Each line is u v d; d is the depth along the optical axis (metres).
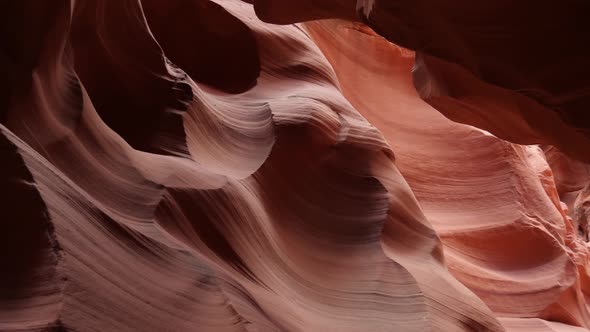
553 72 3.91
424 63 5.43
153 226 3.55
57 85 3.54
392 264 4.89
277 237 4.67
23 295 2.52
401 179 5.94
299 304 4.33
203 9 6.43
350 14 5.71
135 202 3.67
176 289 3.20
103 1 4.66
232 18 6.48
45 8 3.18
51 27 3.25
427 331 4.38
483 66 4.27
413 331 4.38
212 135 5.08
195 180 4.18
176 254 3.42
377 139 5.99
